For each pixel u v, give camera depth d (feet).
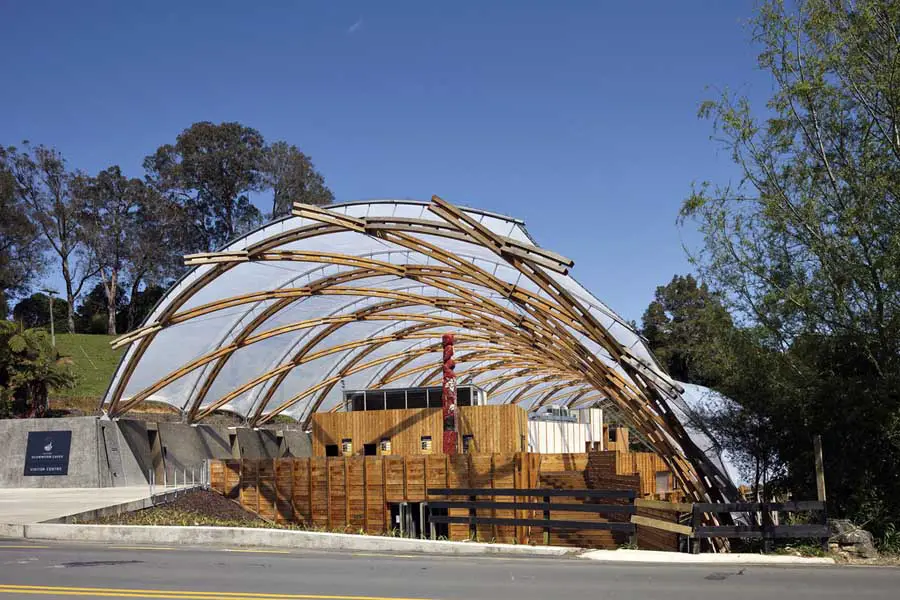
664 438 90.79
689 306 249.55
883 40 57.11
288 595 34.04
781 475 66.44
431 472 101.04
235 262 94.43
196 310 110.52
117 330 320.70
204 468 115.55
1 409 129.18
